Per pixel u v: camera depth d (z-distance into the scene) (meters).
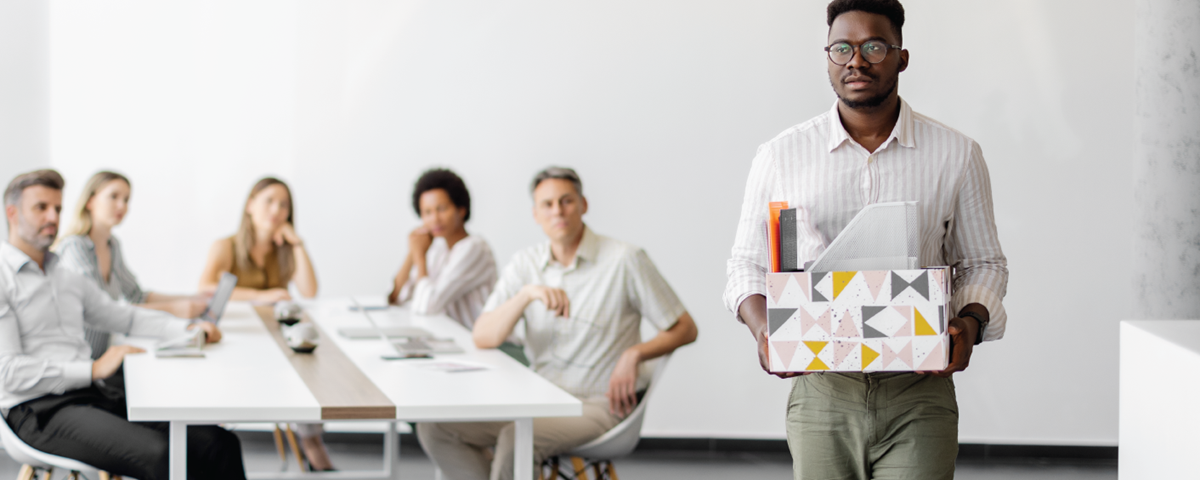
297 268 4.12
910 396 1.55
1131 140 4.34
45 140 4.50
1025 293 4.41
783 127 4.51
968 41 4.38
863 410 1.56
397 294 4.06
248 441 4.52
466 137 4.58
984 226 1.60
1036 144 4.38
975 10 4.38
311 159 4.59
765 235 1.56
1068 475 4.14
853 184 1.57
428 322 3.38
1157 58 2.61
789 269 1.45
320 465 3.89
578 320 2.80
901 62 1.52
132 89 4.54
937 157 1.56
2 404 2.47
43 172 2.62
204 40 4.55
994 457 4.45
